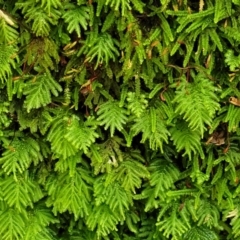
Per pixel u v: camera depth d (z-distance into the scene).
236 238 1.48
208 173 1.39
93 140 1.30
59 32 1.25
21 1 1.22
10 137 1.36
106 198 1.38
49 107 1.34
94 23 1.26
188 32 1.26
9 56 1.24
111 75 1.31
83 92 1.32
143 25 1.29
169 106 1.34
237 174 1.42
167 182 1.39
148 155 1.43
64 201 1.37
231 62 1.26
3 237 1.37
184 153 1.34
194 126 1.29
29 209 1.43
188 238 1.44
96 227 1.48
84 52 1.27
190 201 1.42
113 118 1.30
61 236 1.50
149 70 1.31
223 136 1.40
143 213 1.49
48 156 1.40
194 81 1.31
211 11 1.25
